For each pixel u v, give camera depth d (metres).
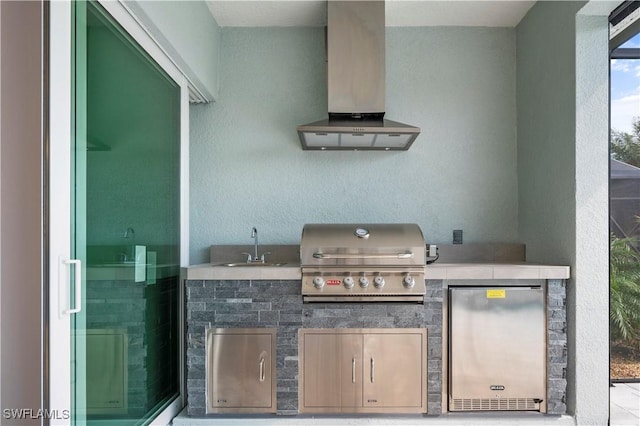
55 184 1.53
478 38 3.44
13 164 1.50
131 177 2.15
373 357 2.59
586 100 2.62
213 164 3.41
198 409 2.57
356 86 3.05
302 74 3.43
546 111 2.97
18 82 1.51
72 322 1.63
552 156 2.88
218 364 2.58
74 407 1.64
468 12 3.23
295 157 3.42
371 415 2.60
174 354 2.75
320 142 3.18
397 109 3.44
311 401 2.58
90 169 1.76
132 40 2.16
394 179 3.42
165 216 2.64
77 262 1.59
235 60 3.43
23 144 1.50
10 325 1.50
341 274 2.58
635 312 2.81
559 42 2.80
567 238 2.69
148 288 2.35
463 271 2.58
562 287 2.61
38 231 1.50
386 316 2.59
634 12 2.53
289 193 3.41
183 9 2.62
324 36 3.43
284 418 2.58
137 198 2.22
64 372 1.57
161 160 2.57
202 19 3.01
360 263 2.60
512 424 2.54
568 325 2.63
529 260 3.23
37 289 1.49
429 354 2.58
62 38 1.57
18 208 1.50
